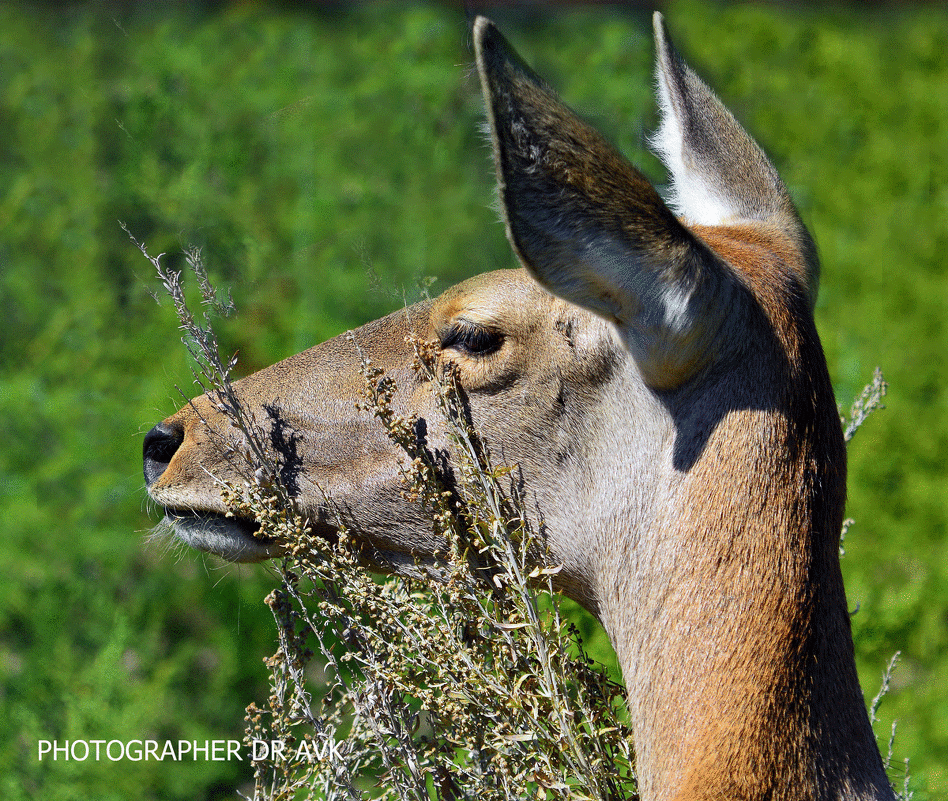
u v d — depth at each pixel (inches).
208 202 478.6
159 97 530.6
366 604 224.4
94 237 481.4
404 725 219.5
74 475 422.9
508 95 175.5
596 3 597.6
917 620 392.8
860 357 509.0
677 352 194.5
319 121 537.0
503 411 215.3
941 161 665.0
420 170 509.4
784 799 181.3
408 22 596.4
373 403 220.4
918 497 451.2
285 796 227.5
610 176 183.0
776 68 736.3
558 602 217.8
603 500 210.1
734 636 190.2
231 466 231.9
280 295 426.0
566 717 205.3
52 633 382.9
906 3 780.6
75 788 343.0
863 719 194.5
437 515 217.6
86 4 584.4
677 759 188.5
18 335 480.1
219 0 608.1
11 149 529.7
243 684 374.9
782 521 194.1
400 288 339.3
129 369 448.5
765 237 223.5
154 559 398.9
